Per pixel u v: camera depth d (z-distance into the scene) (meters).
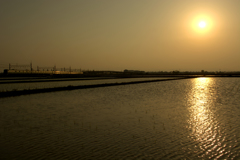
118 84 58.03
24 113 20.22
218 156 10.58
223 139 12.95
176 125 16.06
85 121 17.20
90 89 44.62
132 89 45.31
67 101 27.94
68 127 15.42
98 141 12.53
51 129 14.91
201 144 12.13
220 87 51.59
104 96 33.34
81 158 10.24
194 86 54.41
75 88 45.72
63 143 12.20
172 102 27.52
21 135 13.61
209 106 24.45
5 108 22.70
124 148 11.50
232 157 10.45
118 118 18.30
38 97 31.58
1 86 46.88
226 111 21.47
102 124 16.27
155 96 33.78
